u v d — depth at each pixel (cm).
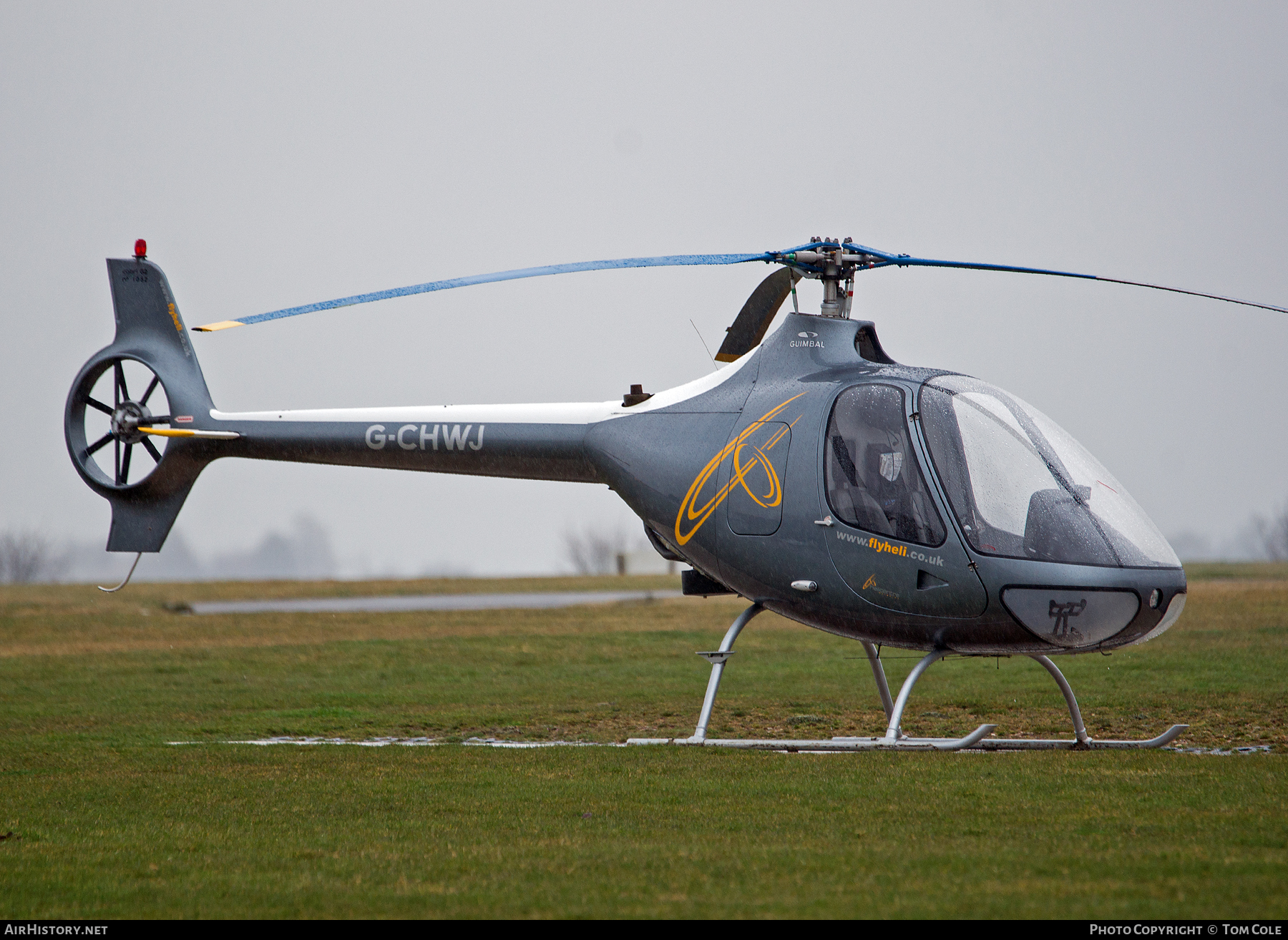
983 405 3894
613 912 2014
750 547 4128
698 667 6800
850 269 4397
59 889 2231
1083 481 3819
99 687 6281
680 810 2848
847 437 3972
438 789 3206
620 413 4619
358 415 5266
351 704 5612
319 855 2472
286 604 12388
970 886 2111
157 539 5762
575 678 6425
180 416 5662
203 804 3047
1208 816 2633
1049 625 3666
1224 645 7081
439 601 12538
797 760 3575
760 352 4394
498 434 4878
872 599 3906
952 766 3372
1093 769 3278
